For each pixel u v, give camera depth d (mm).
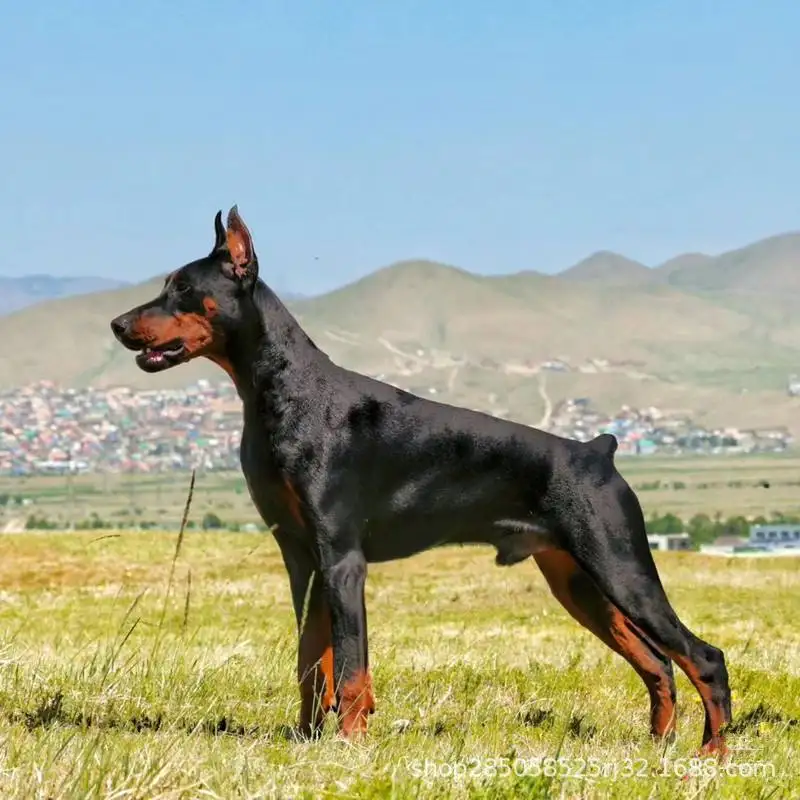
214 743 8883
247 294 9719
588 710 11773
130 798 7211
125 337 9695
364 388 9859
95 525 131625
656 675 10500
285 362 9719
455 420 9883
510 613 23484
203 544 33281
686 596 26234
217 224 9867
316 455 9578
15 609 22672
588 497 9836
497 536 10023
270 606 24141
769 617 22531
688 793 8164
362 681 9461
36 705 10172
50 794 7156
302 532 9734
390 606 24781
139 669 11703
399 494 9766
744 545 127062
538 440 9961
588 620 10570
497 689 12500
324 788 7676
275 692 11531
